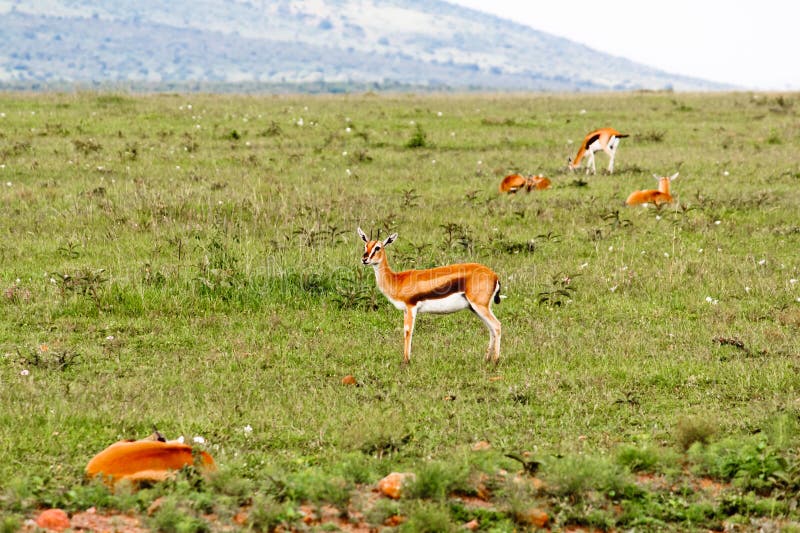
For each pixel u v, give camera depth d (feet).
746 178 255.09
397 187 242.78
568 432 101.81
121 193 218.18
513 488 80.74
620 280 168.04
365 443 94.73
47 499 76.64
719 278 168.96
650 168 270.05
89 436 96.22
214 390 114.42
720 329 143.02
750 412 108.17
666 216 211.20
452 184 249.34
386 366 127.24
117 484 78.69
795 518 80.18
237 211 209.46
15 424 97.81
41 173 241.55
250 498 78.95
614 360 129.18
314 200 219.20
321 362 128.57
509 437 99.40
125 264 168.96
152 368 123.85
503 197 232.12
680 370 123.54
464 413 107.55
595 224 206.80
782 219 209.05
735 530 78.07
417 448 95.45
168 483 79.97
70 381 116.78
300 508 77.97
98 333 138.41
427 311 130.21
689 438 94.99
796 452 92.73
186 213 205.36
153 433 94.12
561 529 77.36
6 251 174.81
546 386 118.62
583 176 261.65
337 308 155.12
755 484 85.51
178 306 150.82
